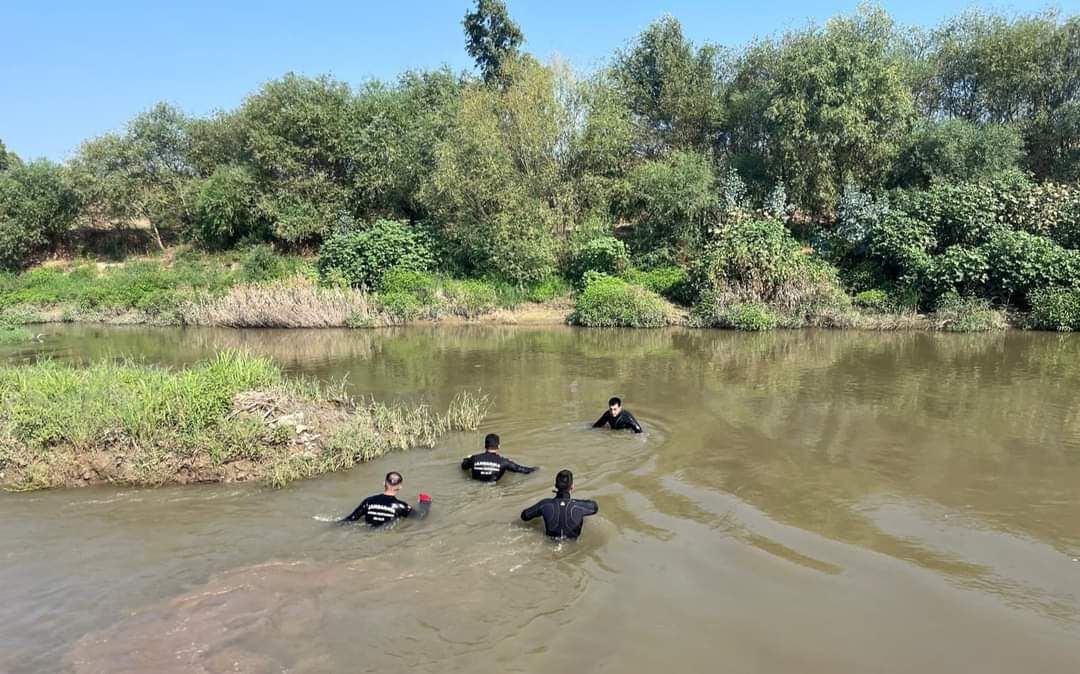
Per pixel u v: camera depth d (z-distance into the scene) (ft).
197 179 109.81
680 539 23.31
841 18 90.07
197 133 112.88
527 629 17.81
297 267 97.81
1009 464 30.58
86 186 105.70
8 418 31.32
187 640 17.22
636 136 104.12
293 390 37.27
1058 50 89.76
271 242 108.17
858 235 81.76
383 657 16.53
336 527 24.48
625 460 31.58
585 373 51.49
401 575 20.77
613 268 87.56
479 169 89.10
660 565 21.44
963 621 18.31
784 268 76.02
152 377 35.60
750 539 23.30
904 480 28.71
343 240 92.38
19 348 66.85
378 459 32.07
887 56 89.10
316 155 105.09
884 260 80.38
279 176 106.01
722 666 16.26
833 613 18.69
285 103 104.27
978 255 72.23
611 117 94.89
